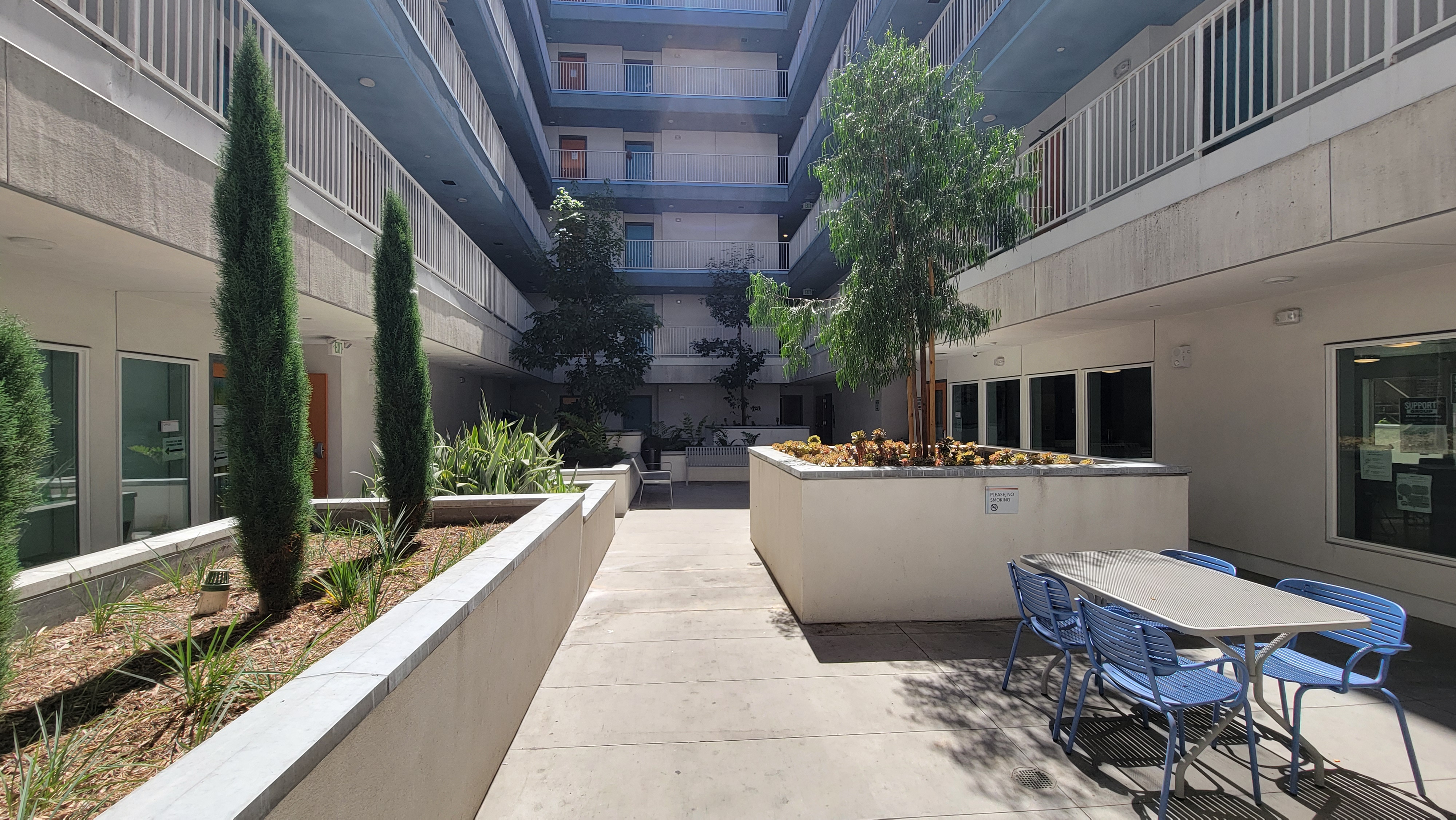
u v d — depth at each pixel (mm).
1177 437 6781
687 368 19422
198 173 3766
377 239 4598
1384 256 4094
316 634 2855
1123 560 3719
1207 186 4598
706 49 21891
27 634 2770
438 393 11758
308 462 3328
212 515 6117
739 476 15719
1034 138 9906
